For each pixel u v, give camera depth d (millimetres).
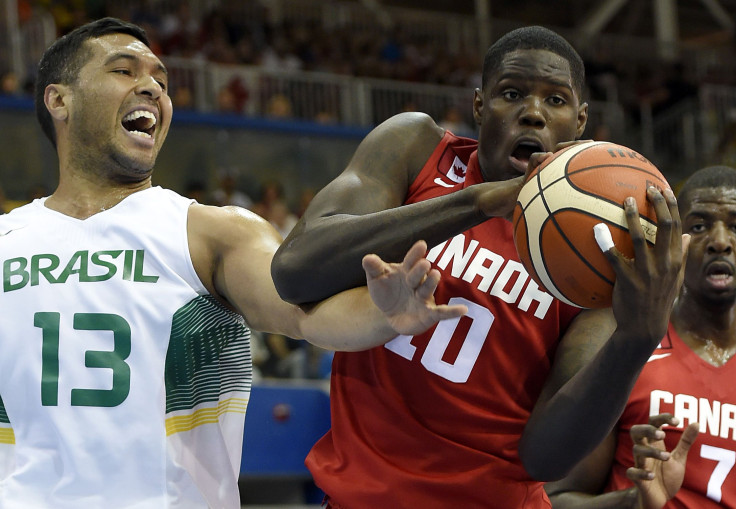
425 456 2455
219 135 12719
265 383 7188
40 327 2447
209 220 2576
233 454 2545
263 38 15398
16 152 11633
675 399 3186
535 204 2057
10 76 11875
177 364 2449
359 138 13523
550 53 2396
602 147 2102
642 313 1993
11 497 2359
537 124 2361
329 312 2160
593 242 1992
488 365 2451
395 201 2480
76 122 2654
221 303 2570
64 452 2369
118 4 14664
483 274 2463
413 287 1874
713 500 3115
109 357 2418
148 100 2682
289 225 11422
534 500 2551
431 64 15984
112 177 2678
